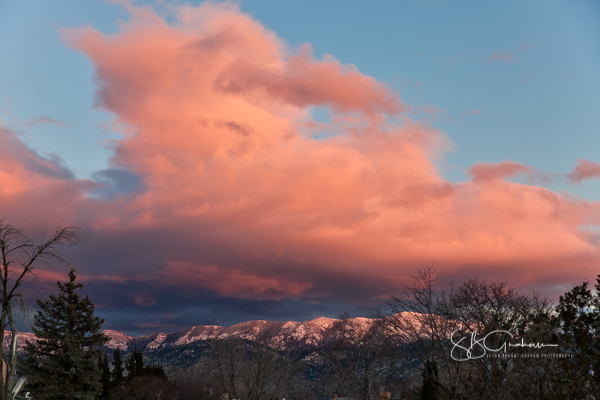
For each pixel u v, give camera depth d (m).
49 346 56.25
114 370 89.69
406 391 46.75
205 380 70.88
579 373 26.75
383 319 30.41
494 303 30.27
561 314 28.88
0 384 23.44
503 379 26.08
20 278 23.75
